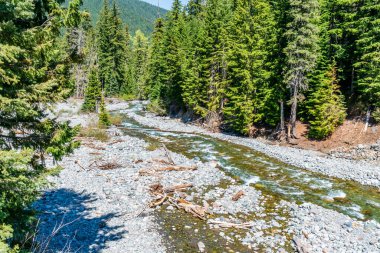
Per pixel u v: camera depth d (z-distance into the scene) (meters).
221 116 41.81
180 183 18.36
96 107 50.56
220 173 20.94
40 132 7.08
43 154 7.15
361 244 11.84
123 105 66.12
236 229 13.05
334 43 32.62
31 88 6.47
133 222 13.19
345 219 14.12
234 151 28.50
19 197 6.17
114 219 13.31
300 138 31.41
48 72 6.97
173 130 40.50
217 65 41.09
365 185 19.67
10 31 5.76
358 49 29.34
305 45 28.69
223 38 39.12
